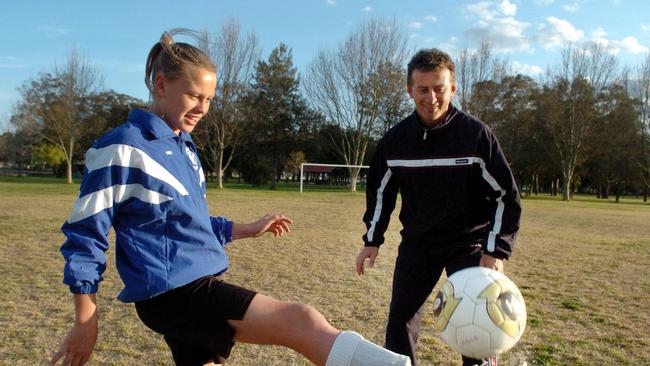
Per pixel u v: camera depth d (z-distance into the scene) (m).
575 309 5.20
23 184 34.31
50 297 5.14
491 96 43.81
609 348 4.00
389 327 2.98
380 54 40.66
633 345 4.08
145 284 1.80
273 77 47.03
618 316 4.96
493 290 1.99
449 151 2.82
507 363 3.62
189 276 1.84
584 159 44.34
